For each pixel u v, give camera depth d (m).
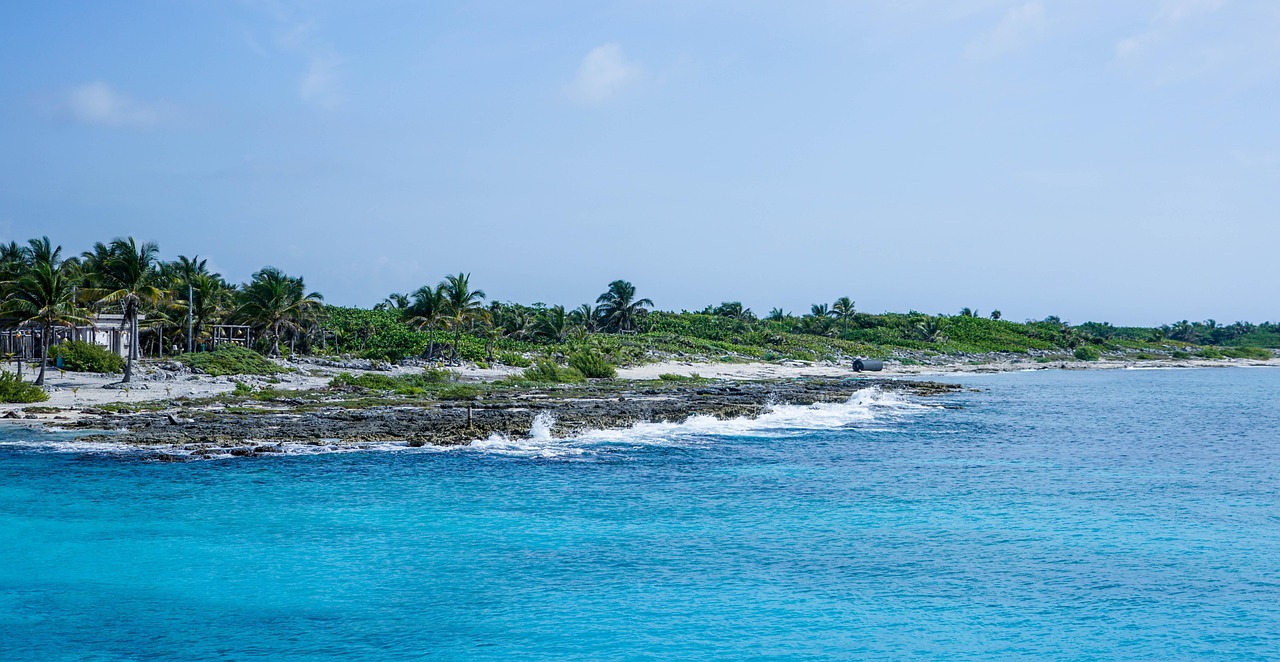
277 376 78.56
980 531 28.66
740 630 19.94
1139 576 23.70
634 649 18.89
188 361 78.25
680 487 35.47
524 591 22.47
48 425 47.81
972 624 20.25
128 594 22.11
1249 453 47.44
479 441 45.81
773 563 24.88
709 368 123.94
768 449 46.34
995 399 85.56
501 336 128.50
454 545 26.52
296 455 41.09
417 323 105.00
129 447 41.84
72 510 30.28
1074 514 31.23
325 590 22.50
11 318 68.75
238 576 23.53
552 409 60.31
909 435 53.88
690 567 24.45
